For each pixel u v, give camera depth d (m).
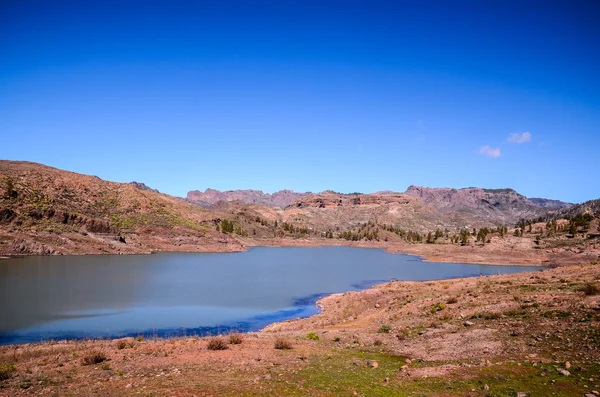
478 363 15.73
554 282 35.97
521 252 140.12
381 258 151.38
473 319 25.72
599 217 175.12
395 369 16.38
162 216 149.50
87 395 12.95
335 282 75.44
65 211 111.12
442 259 138.00
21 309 41.34
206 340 25.50
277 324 38.03
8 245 87.00
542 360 15.12
